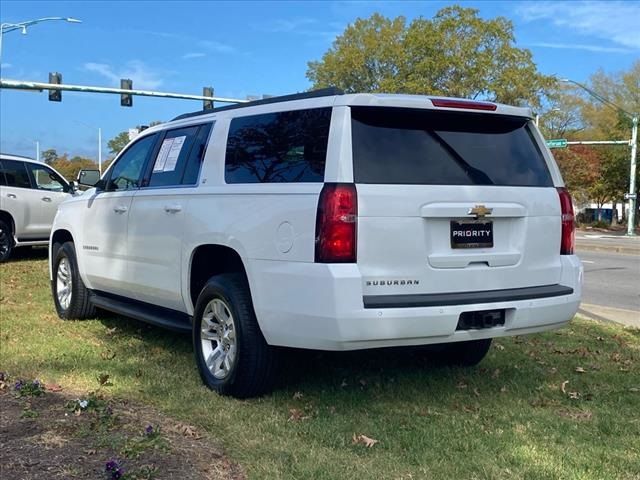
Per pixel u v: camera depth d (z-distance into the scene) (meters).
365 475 3.44
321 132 4.11
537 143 4.77
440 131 4.32
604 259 18.72
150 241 5.48
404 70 42.00
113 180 6.35
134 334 6.48
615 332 7.21
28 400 4.34
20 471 3.29
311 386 4.92
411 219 4.00
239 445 3.77
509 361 5.85
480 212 4.22
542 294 4.45
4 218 11.96
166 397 4.57
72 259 6.93
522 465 3.62
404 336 3.94
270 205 4.22
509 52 39.81
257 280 4.25
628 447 3.92
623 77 53.56
